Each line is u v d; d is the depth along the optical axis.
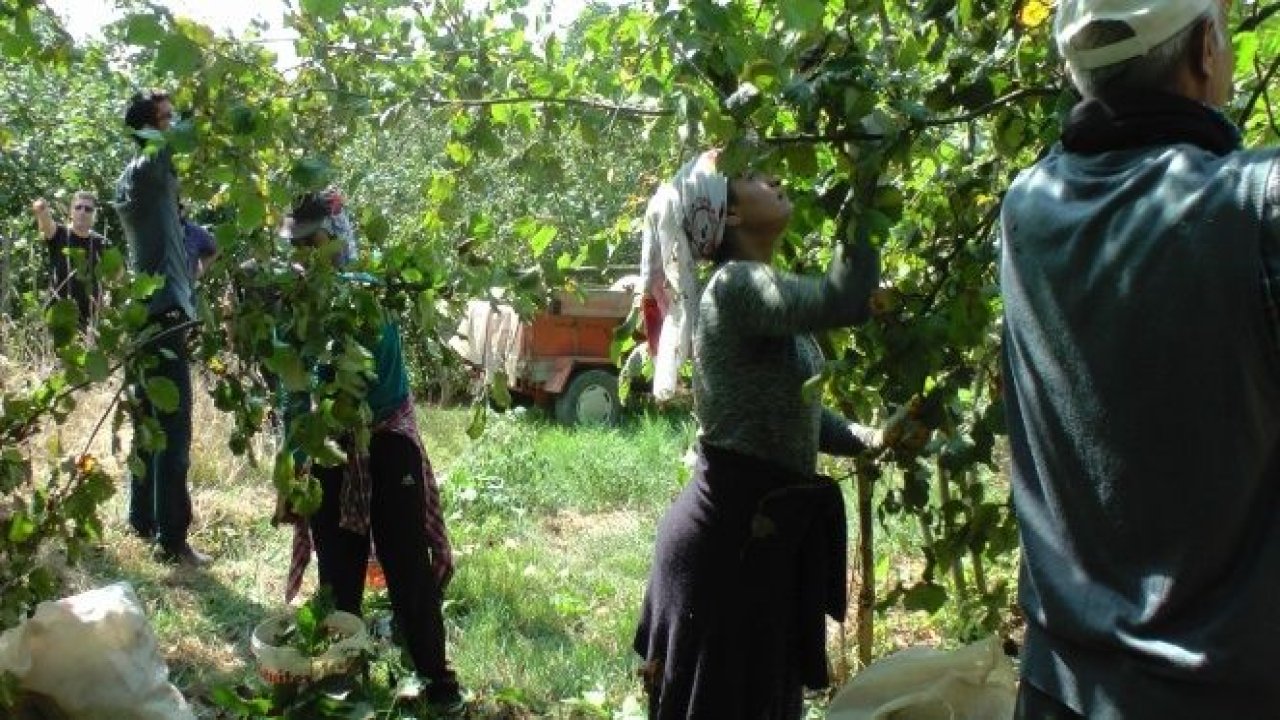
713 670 2.77
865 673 2.56
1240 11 2.92
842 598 2.92
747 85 2.41
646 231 3.07
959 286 2.67
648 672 2.92
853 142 2.51
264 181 2.88
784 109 2.62
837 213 2.59
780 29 2.66
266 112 2.82
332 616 3.84
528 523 6.89
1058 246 1.68
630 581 5.76
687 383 3.50
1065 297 1.67
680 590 2.81
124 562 5.66
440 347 3.12
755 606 2.77
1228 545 1.55
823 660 2.90
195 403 7.52
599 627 5.10
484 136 3.10
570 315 9.87
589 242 3.52
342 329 2.97
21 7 2.86
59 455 3.25
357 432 3.06
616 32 3.13
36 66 3.03
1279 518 1.55
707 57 2.50
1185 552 1.56
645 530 6.71
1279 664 1.53
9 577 3.08
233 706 3.58
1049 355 1.70
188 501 5.85
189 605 5.32
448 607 5.25
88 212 7.05
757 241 2.94
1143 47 1.68
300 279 2.90
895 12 2.97
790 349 2.78
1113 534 1.63
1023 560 1.80
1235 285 1.50
